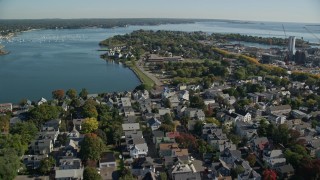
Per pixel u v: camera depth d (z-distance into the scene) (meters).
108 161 132.38
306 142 149.25
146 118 185.12
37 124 173.62
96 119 178.50
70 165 125.31
